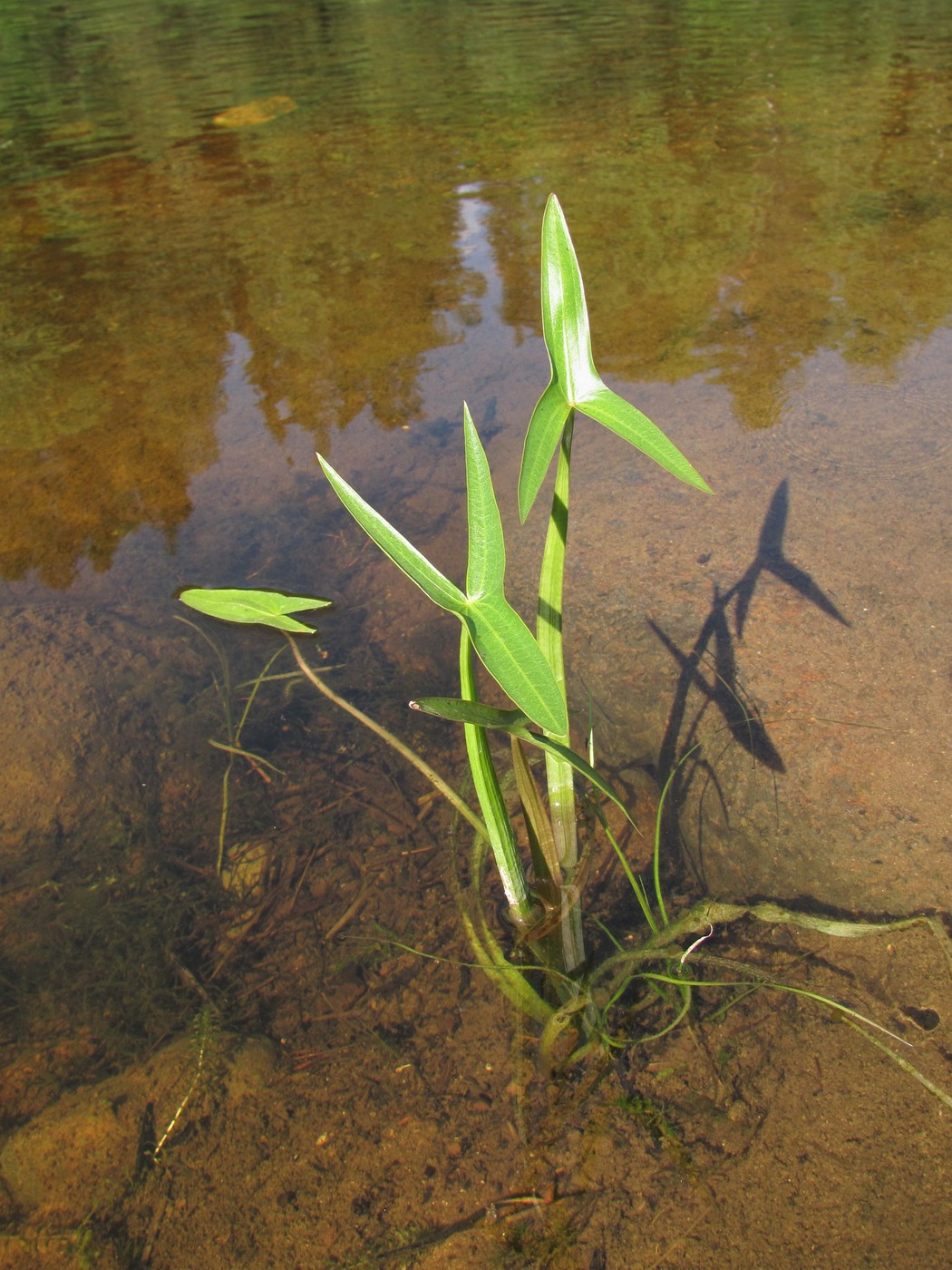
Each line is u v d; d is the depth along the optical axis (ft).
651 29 10.31
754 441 3.26
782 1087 1.88
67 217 5.88
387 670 2.84
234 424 3.71
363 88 8.60
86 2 14.23
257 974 2.20
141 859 2.44
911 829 2.17
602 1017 2.01
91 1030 2.11
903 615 2.57
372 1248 1.76
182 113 8.06
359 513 1.65
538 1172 1.82
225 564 3.11
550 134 6.84
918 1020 1.92
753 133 6.49
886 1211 1.70
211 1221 1.82
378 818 2.49
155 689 2.80
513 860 2.07
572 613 2.82
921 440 3.15
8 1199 1.90
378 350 4.12
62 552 3.17
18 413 3.86
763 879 2.23
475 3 12.74
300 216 5.61
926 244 4.63
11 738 2.63
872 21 9.89
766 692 2.47
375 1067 2.01
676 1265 1.68
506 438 3.49
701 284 4.41
